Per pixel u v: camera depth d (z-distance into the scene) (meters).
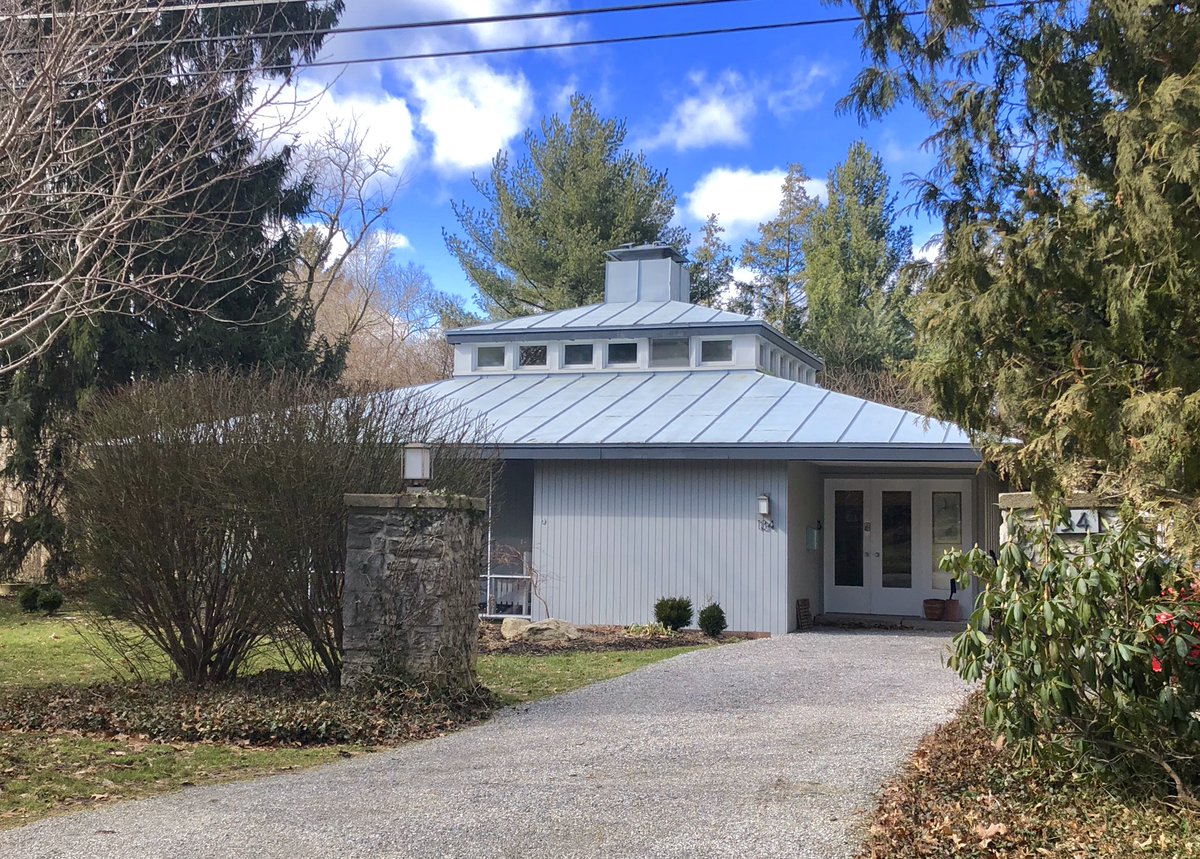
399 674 8.98
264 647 10.48
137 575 9.40
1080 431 5.71
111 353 21.89
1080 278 5.90
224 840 5.38
